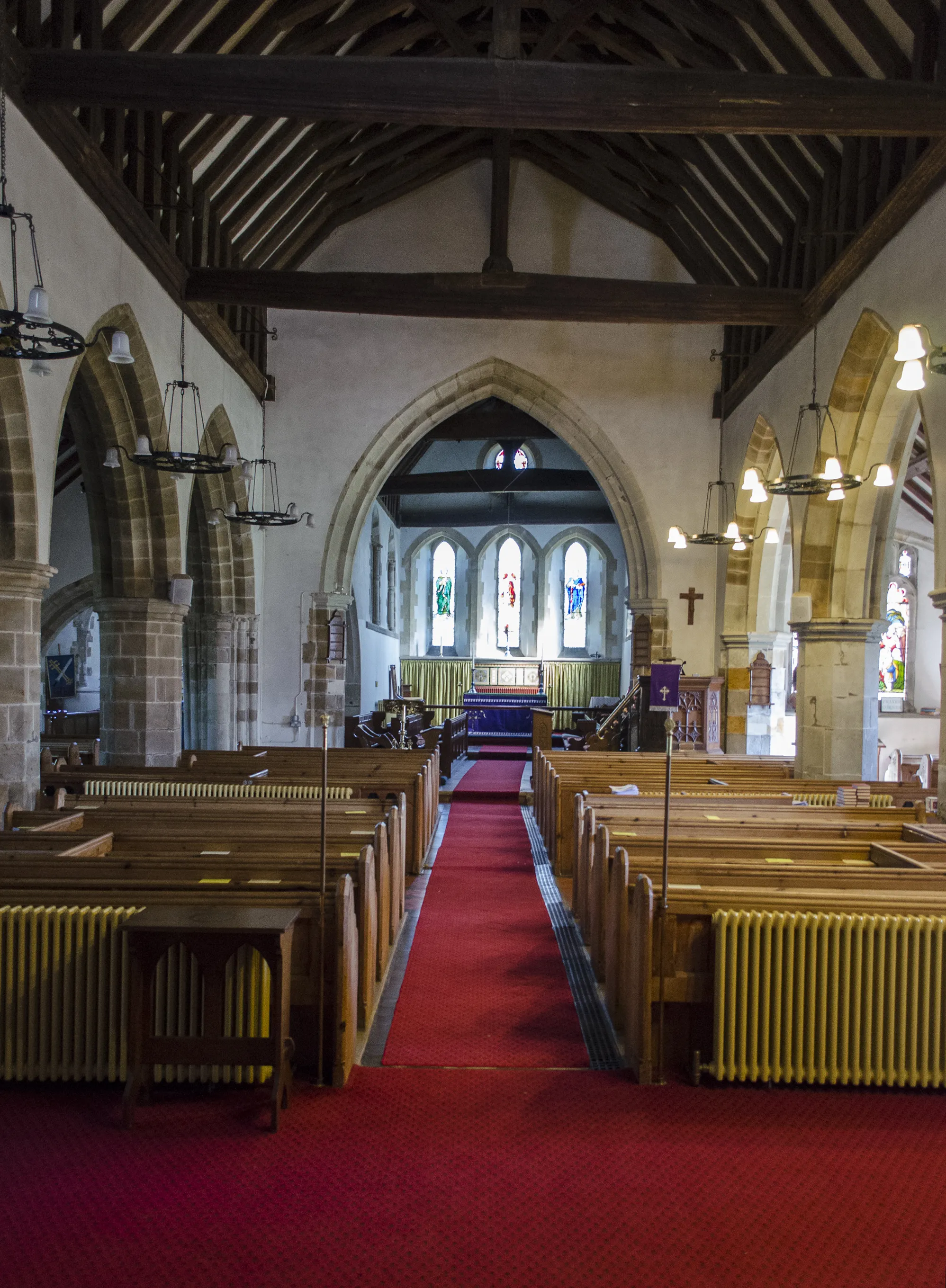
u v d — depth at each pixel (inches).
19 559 319.0
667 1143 169.2
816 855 262.8
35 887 196.9
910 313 356.2
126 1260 135.3
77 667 915.4
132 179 398.0
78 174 342.0
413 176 628.4
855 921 189.3
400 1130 171.9
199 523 612.4
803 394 487.5
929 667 882.1
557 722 1080.2
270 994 180.5
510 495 1110.4
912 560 884.6
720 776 441.1
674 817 296.7
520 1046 211.9
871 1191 155.0
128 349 302.5
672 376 668.1
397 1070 197.9
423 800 390.9
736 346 642.8
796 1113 181.5
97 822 292.2
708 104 309.7
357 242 662.5
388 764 454.0
